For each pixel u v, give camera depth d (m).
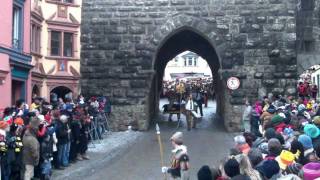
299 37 33.47
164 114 44.47
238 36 32.94
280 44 32.75
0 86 23.31
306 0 33.59
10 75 24.45
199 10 33.28
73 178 17.61
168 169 13.27
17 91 26.73
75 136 20.39
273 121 15.19
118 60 33.78
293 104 24.50
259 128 22.44
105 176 18.41
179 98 46.41
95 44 33.97
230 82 32.41
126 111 33.66
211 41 33.16
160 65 43.47
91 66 33.97
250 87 32.69
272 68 32.72
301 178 8.64
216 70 43.16
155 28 33.53
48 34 34.62
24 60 26.75
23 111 17.41
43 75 33.78
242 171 8.30
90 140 26.80
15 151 14.95
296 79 32.69
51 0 34.66
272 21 32.84
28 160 15.32
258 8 32.91
